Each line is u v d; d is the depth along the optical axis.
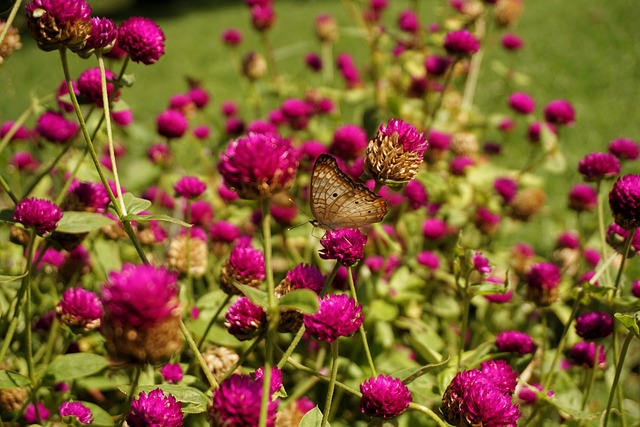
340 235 0.68
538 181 1.14
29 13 0.67
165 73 3.00
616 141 0.92
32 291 0.82
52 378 0.68
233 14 4.54
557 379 0.81
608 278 0.79
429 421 0.81
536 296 0.81
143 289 0.60
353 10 1.29
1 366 0.78
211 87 2.65
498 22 1.23
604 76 2.43
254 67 1.26
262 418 0.61
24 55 3.62
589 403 0.88
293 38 3.45
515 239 1.38
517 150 1.81
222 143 1.18
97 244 0.84
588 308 0.92
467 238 1.08
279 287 0.70
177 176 1.04
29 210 0.70
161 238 0.88
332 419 0.83
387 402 0.68
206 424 0.75
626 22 2.94
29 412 0.74
